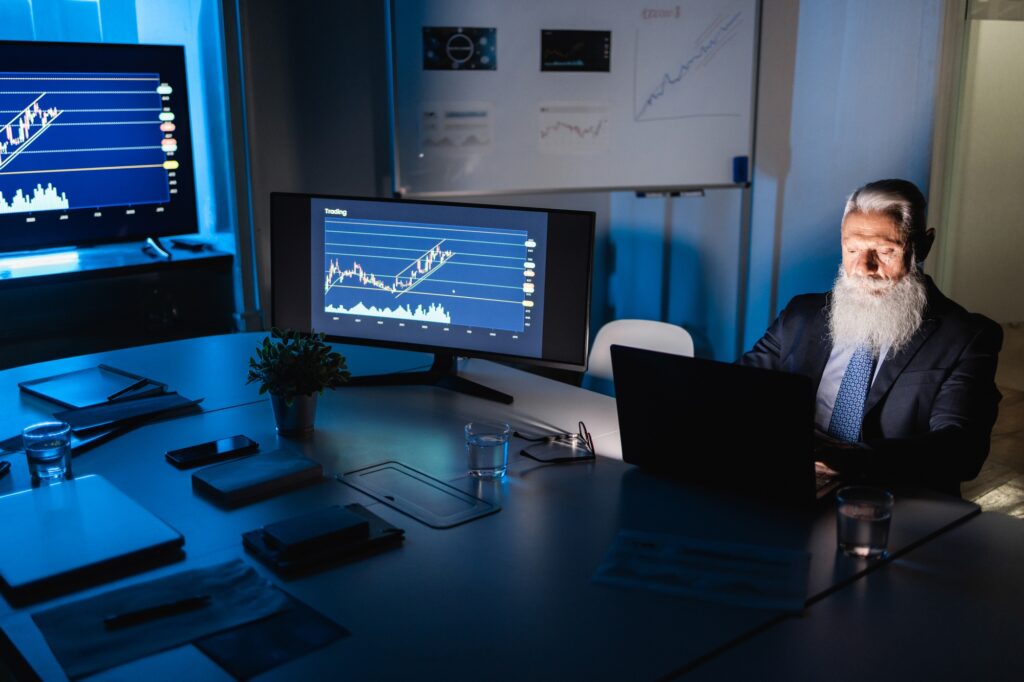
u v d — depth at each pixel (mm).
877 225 1988
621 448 1801
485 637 1155
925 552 1398
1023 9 3547
